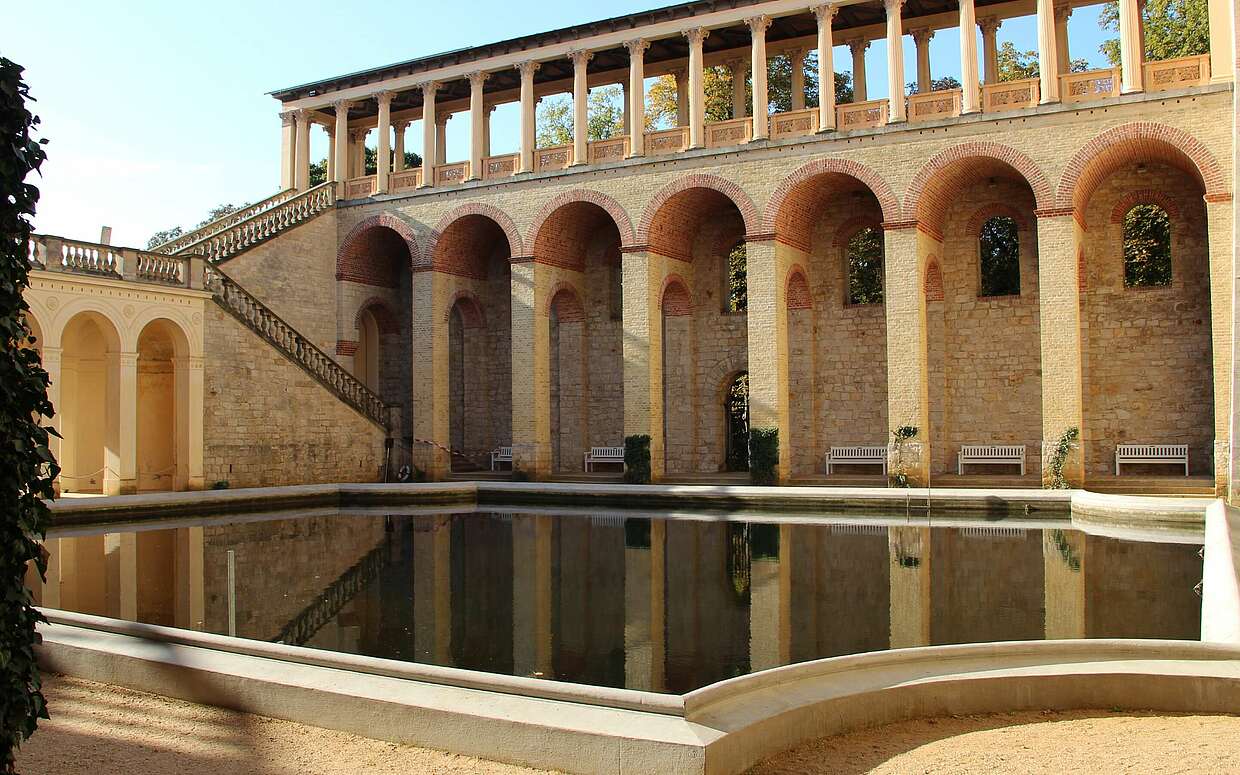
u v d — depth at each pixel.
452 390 39.91
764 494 25.53
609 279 37.19
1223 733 7.36
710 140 31.66
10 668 5.29
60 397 26.16
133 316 26.64
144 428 30.20
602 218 36.09
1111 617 11.71
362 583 14.73
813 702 7.45
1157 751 6.96
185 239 34.41
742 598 13.36
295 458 30.98
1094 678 8.14
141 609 12.87
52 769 6.89
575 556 17.34
